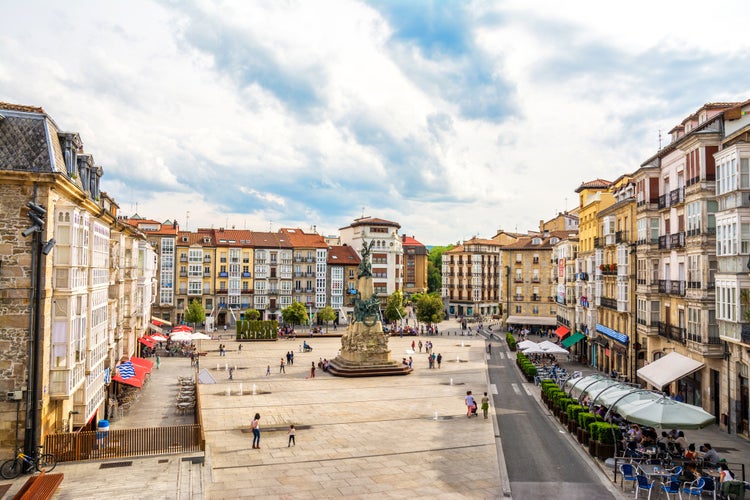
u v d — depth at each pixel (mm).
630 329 51125
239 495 22719
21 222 23406
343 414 38500
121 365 39938
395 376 56156
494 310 151000
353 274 122625
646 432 29109
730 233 31984
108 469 23250
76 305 25516
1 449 22609
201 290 109000
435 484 24172
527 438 31906
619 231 55406
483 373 58500
